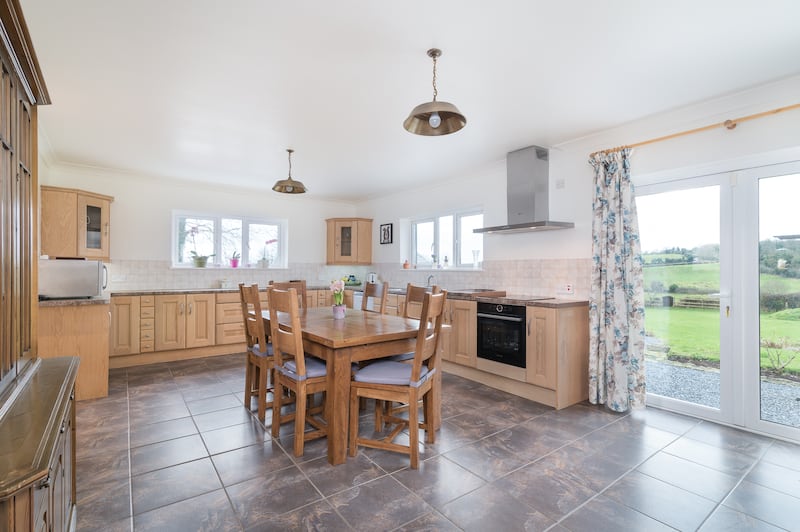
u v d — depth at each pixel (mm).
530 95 2801
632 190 3275
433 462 2381
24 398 1269
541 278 4133
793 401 2686
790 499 2027
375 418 2916
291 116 3189
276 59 2320
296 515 1863
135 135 3625
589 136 3633
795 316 2676
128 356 4609
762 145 2705
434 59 2285
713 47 2188
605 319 3393
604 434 2795
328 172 4988
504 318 3678
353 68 2422
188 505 1932
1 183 1218
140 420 2975
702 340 3094
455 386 3939
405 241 6152
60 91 2725
